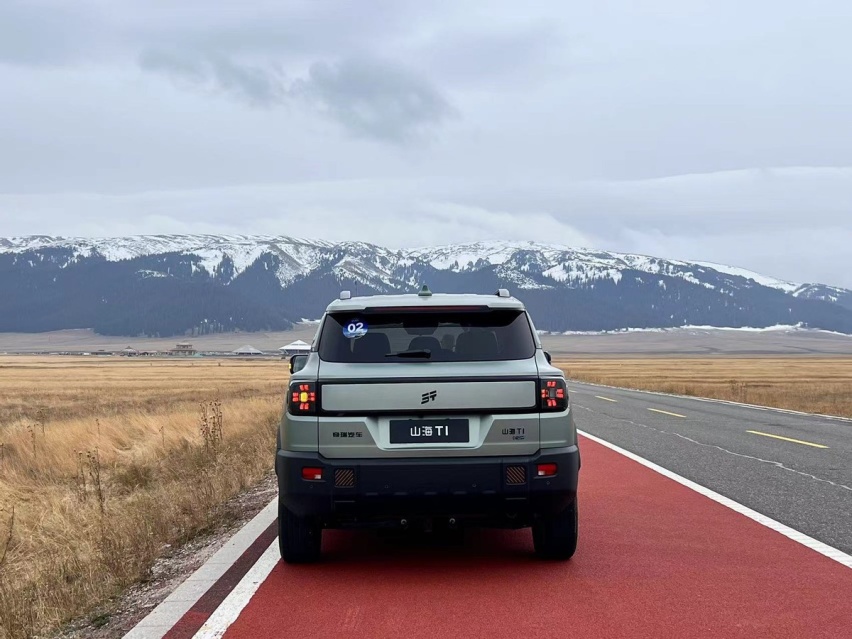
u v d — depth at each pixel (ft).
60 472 43.57
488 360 18.57
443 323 19.10
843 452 43.11
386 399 17.99
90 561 21.17
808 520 25.35
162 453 48.80
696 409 80.43
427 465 17.80
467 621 15.71
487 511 18.15
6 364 504.43
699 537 23.07
